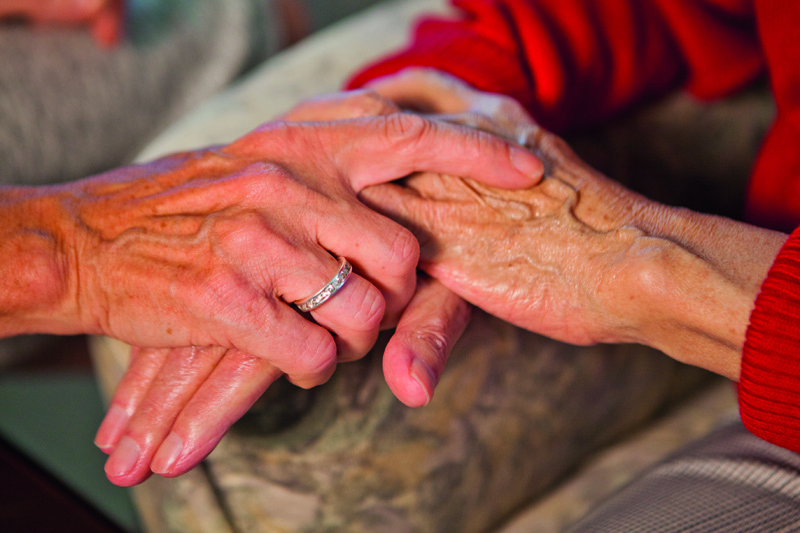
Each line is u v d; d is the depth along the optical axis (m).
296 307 0.51
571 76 0.58
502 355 0.56
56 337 0.86
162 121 0.93
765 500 0.49
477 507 0.58
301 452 0.53
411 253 0.51
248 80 0.64
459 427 0.56
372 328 0.51
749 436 0.52
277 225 0.50
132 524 0.67
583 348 0.58
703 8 0.60
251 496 0.54
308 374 0.50
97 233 0.51
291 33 1.08
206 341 0.50
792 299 0.47
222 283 0.49
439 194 0.54
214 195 0.51
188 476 0.54
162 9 0.90
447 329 0.52
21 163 0.78
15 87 0.77
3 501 0.58
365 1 1.36
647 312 0.50
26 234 0.51
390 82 0.58
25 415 0.78
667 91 0.63
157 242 0.50
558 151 0.54
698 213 0.51
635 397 0.62
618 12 0.59
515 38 0.58
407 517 0.56
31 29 0.79
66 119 0.82
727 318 0.49
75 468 0.71
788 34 0.52
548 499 0.60
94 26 0.82
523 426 0.58
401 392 0.50
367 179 0.53
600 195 0.53
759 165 0.56
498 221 0.53
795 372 0.47
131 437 0.50
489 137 0.53
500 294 0.53
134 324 0.51
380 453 0.54
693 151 0.63
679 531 0.49
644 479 0.53
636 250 0.51
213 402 0.50
